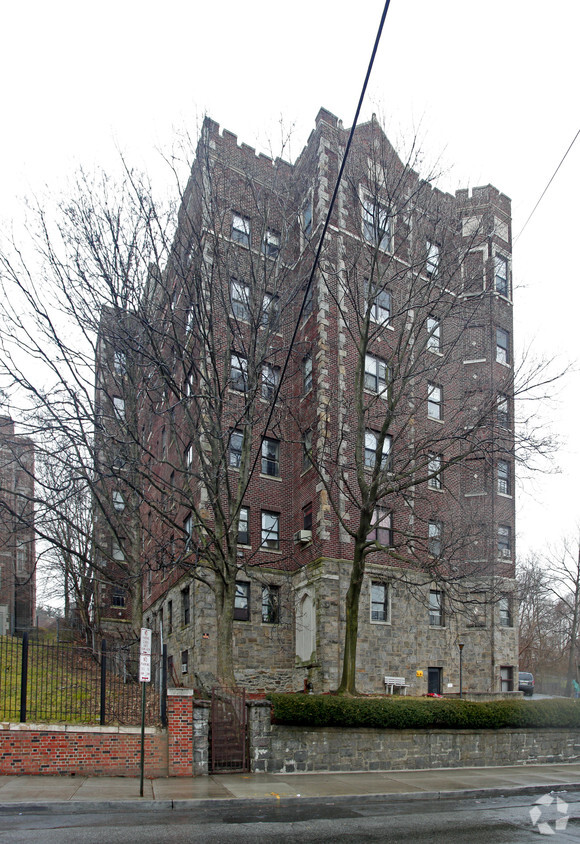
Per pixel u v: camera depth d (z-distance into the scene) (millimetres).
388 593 25938
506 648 28531
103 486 24922
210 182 19953
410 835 10258
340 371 26344
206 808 12125
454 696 25797
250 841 9438
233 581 18672
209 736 15938
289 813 11953
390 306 28344
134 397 22203
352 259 26172
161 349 21031
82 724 14766
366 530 20453
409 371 21328
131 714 16219
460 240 26734
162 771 14961
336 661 23875
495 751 20141
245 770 16141
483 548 28000
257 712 16594
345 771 17219
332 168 28281
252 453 26938
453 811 12688
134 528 26047
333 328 26797
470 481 29609
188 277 22531
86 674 20281
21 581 39938
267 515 26984
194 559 25516
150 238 20562
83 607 35469
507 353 31438
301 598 25797
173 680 25812
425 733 18844
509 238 32562
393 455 22156
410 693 25406
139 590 24750
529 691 39375
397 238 26266
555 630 57375
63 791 12359
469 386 29953
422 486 27953
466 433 20406
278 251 21703
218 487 19234
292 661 25844
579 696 43188
